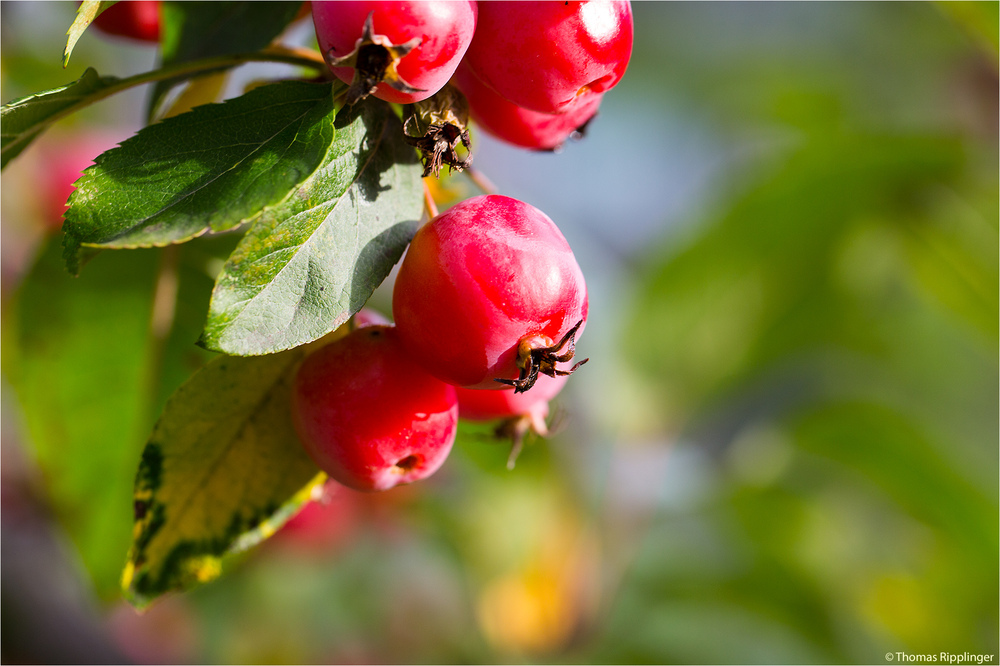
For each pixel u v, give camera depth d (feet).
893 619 2.01
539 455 1.88
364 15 1.09
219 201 1.08
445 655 2.18
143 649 2.24
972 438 2.35
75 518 1.37
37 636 2.15
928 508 1.91
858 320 1.87
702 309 1.78
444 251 1.12
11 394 1.35
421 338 1.13
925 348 2.13
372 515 2.19
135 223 1.08
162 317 1.34
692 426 1.88
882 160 1.66
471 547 1.99
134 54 1.92
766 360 1.84
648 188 3.73
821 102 2.51
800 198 1.70
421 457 1.17
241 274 1.08
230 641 2.24
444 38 1.09
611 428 1.78
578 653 1.85
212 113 1.11
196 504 1.21
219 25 1.21
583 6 1.12
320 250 1.10
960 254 1.79
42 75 1.74
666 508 2.05
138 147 1.10
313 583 2.25
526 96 1.14
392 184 1.13
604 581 1.85
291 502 1.22
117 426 1.37
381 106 1.13
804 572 1.93
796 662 1.90
